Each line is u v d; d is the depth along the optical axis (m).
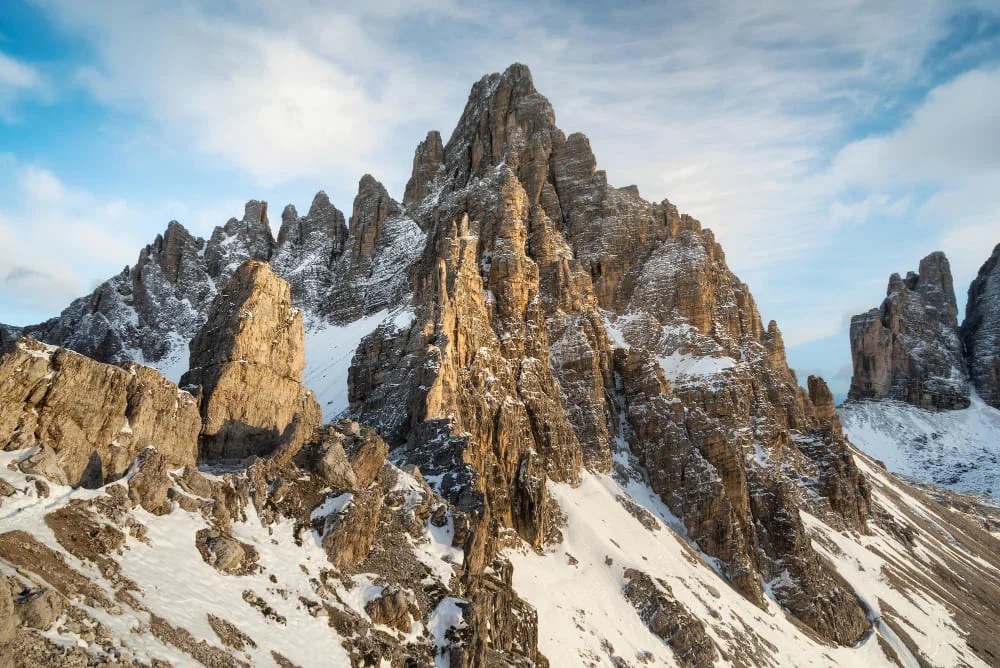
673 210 191.50
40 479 35.72
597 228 185.62
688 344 158.75
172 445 49.16
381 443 62.19
